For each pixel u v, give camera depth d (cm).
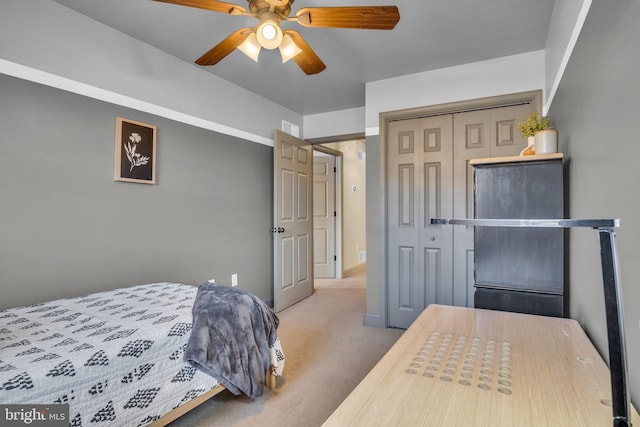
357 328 335
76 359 131
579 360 105
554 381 92
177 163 293
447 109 309
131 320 173
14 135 198
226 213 343
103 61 240
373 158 342
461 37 254
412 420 75
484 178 180
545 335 126
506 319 145
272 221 407
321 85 352
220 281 336
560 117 197
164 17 230
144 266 267
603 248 61
